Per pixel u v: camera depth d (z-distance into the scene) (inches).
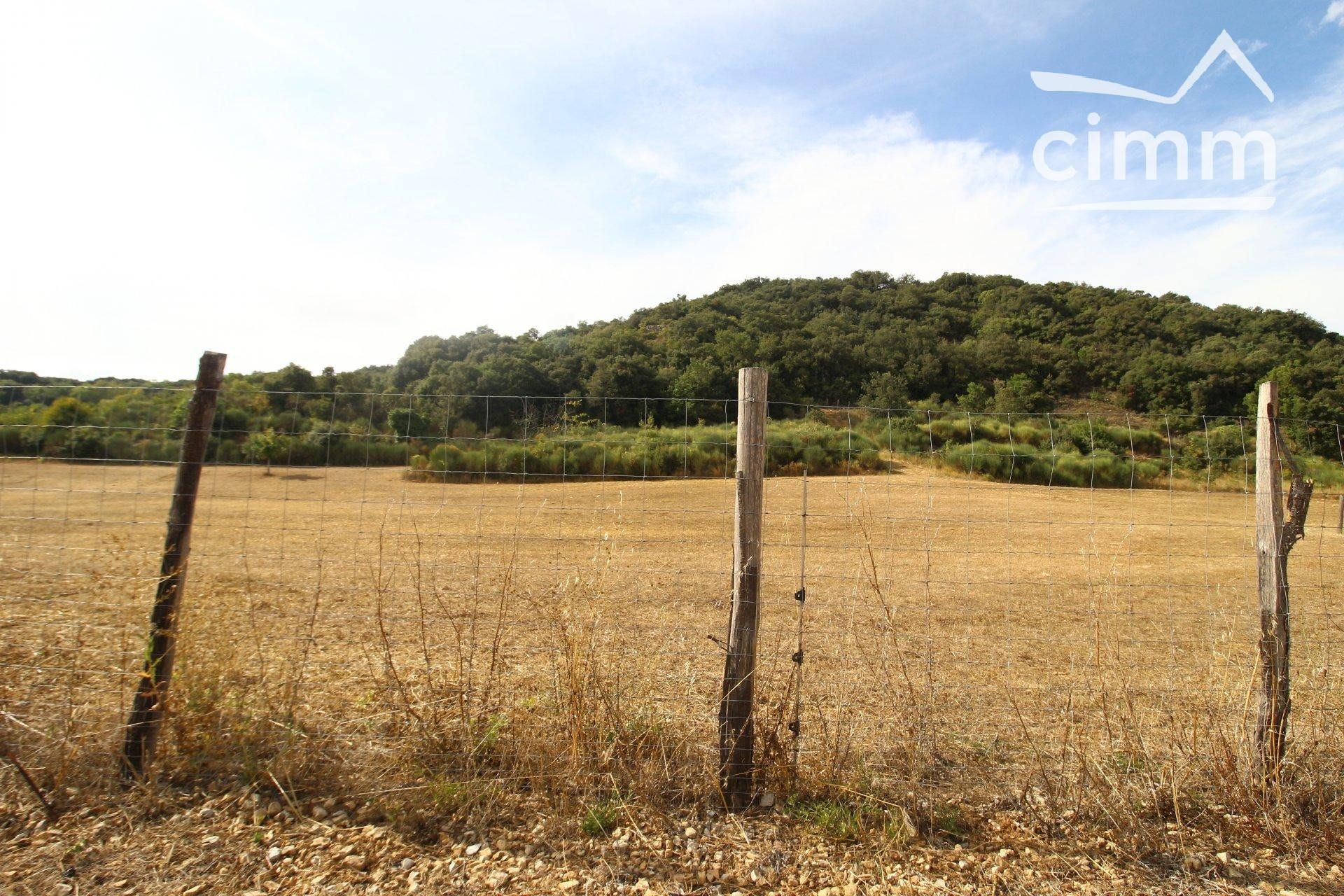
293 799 124.8
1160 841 120.5
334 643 214.7
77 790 126.6
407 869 109.8
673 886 107.7
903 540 496.4
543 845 115.8
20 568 285.0
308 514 509.4
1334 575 401.7
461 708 138.9
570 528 477.1
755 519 127.5
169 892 104.6
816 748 141.9
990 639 251.0
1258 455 138.0
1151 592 344.8
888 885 108.6
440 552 384.5
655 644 202.8
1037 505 703.7
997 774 141.4
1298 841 121.5
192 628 135.6
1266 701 133.3
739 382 128.9
